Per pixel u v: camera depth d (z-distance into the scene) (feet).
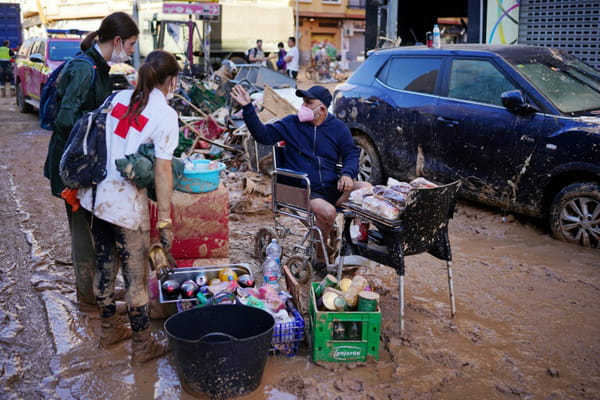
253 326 10.93
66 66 11.89
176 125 10.58
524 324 13.24
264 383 10.72
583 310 13.94
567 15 32.12
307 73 94.32
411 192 11.82
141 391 10.48
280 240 16.40
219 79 43.01
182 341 9.69
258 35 70.33
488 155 19.67
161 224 10.64
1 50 66.64
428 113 21.44
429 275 16.03
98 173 10.41
